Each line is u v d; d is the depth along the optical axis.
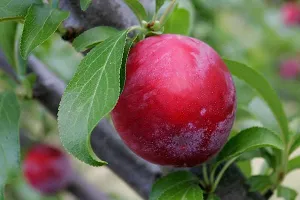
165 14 0.34
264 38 1.02
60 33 0.36
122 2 0.36
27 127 0.67
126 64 0.32
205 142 0.32
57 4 0.35
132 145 0.32
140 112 0.31
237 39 0.90
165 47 0.31
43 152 0.61
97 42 0.34
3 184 0.35
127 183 0.40
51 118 0.65
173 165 0.33
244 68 0.37
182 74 0.31
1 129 0.36
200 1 0.72
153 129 0.31
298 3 1.07
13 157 0.36
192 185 0.34
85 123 0.30
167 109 0.31
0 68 0.47
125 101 0.31
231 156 0.34
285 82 1.01
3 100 0.37
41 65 0.44
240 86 0.42
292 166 0.39
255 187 0.37
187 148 0.32
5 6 0.34
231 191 0.36
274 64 1.03
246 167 0.42
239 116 0.49
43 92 0.43
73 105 0.30
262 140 0.34
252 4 0.98
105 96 0.30
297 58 1.02
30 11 0.34
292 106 0.98
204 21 0.73
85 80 0.31
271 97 0.38
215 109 0.31
